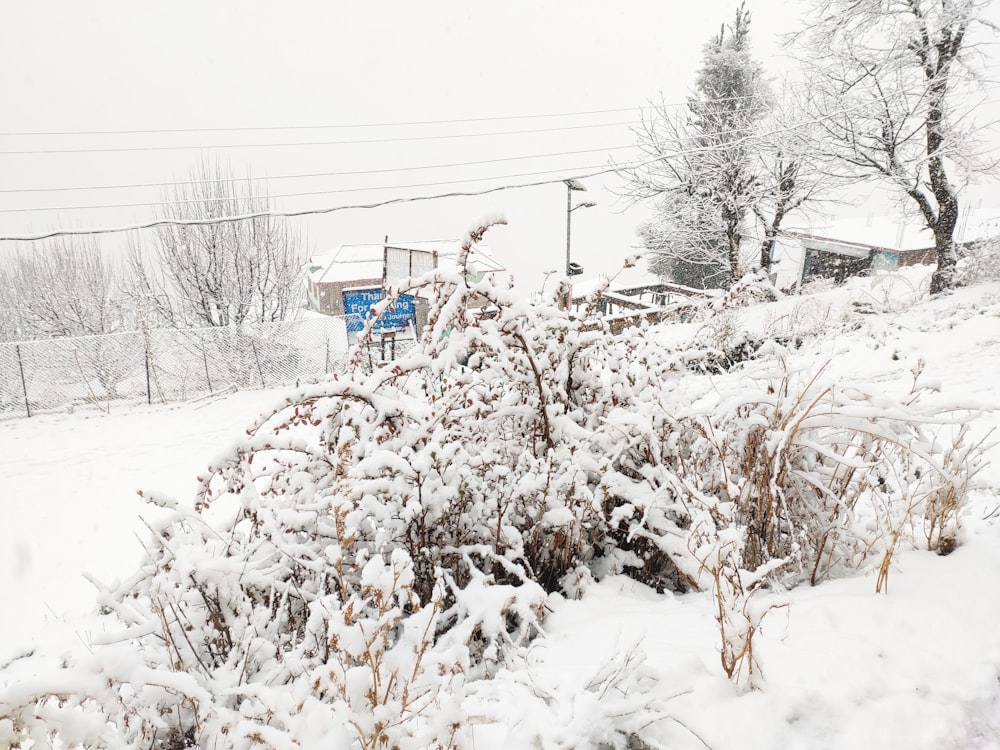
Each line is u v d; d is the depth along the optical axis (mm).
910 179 16641
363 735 1457
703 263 23891
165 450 11344
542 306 3250
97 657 1656
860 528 2834
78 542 7652
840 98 16625
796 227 23688
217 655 2094
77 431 12656
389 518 2494
